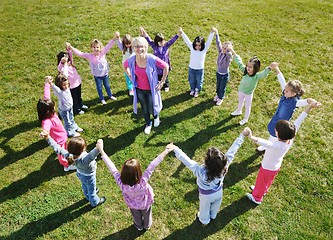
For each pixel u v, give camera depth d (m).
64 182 6.08
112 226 5.39
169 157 6.56
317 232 5.26
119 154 6.65
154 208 5.64
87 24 11.27
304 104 5.42
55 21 11.51
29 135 7.08
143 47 5.76
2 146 6.80
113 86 8.54
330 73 8.92
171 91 8.37
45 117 5.68
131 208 4.79
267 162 5.05
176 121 7.46
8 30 10.99
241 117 7.53
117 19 11.57
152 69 6.13
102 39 10.38
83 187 5.38
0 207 5.64
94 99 8.10
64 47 10.06
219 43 7.37
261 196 5.53
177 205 5.68
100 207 5.66
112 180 6.13
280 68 9.10
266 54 9.71
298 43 10.26
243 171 6.29
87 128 7.25
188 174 6.22
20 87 8.45
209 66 9.18
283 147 4.84
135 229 5.34
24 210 5.59
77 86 7.19
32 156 6.60
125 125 7.36
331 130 7.17
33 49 9.98
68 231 5.30
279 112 5.81
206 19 11.61
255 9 12.39
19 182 6.07
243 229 5.31
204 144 6.88
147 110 6.86
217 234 5.26
